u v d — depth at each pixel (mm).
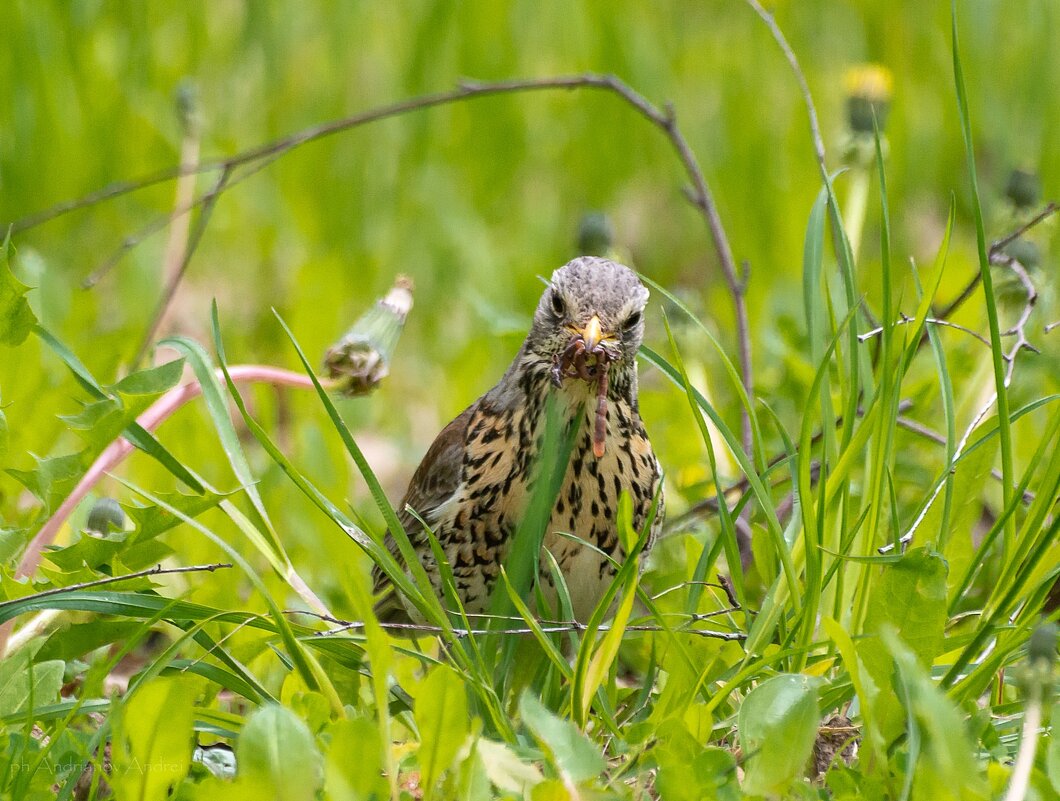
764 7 22078
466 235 19078
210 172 18594
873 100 11555
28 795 6250
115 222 18672
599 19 21516
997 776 6152
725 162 20625
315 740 6512
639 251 20234
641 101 12133
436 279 18656
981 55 21594
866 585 7711
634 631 8469
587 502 8945
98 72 19203
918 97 21641
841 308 10086
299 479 7461
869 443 8383
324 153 19891
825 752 6906
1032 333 11836
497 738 7039
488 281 18672
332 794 5707
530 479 8930
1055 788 6023
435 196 19844
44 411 10539
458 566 9195
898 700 6547
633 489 9070
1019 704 7156
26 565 8078
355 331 9273
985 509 11250
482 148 20562
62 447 11766
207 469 12141
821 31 22297
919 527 8336
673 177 20766
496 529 9078
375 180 19875
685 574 9508
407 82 20672
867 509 7789
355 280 18359
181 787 6176
